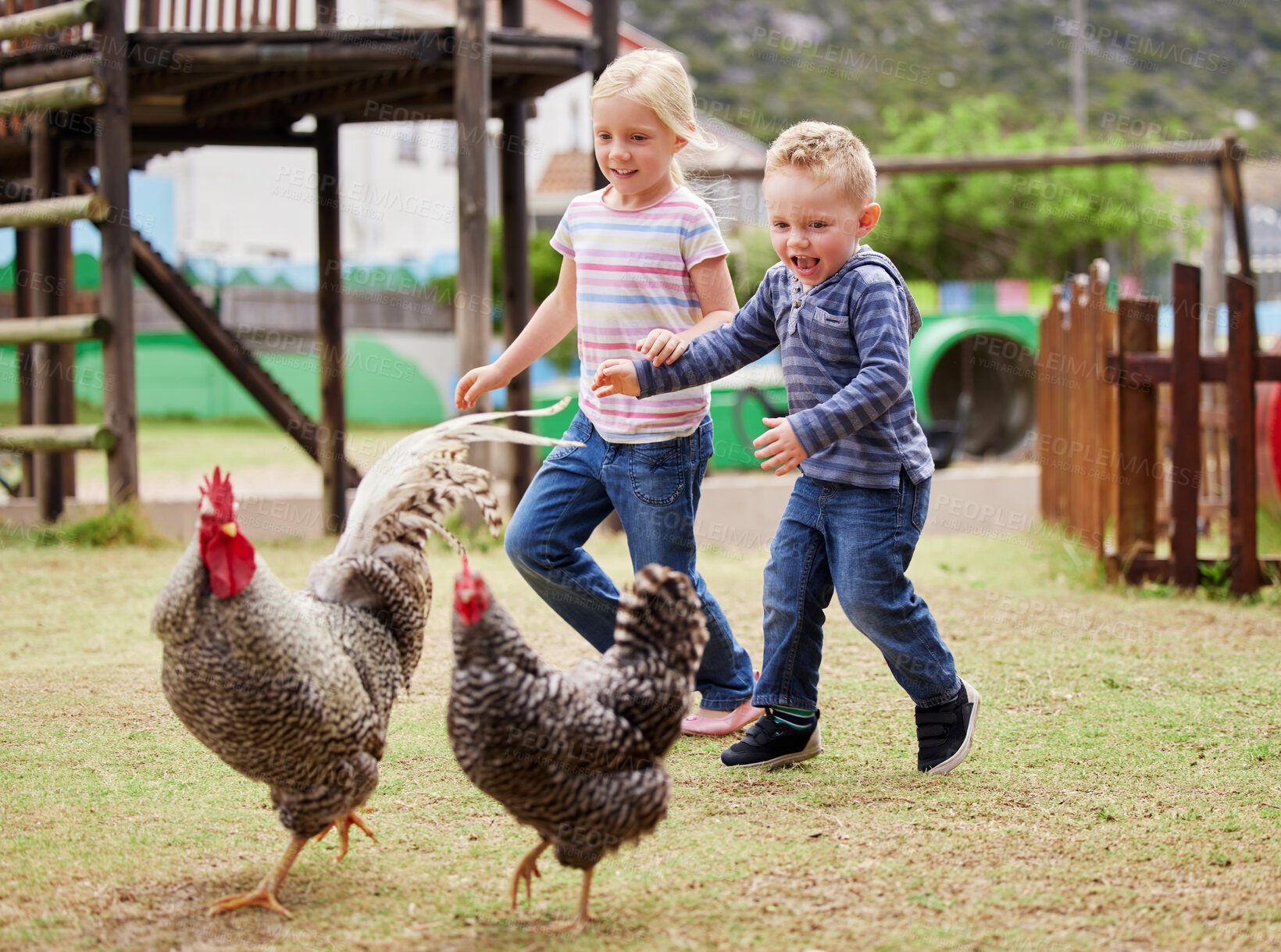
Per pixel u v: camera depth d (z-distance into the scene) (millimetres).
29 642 5777
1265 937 2754
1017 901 2947
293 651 2838
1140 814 3537
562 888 3094
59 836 3432
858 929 2807
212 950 2764
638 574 3043
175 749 4215
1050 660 5410
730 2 74688
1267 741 4207
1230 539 6969
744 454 13047
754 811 3602
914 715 4586
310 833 3012
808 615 3906
